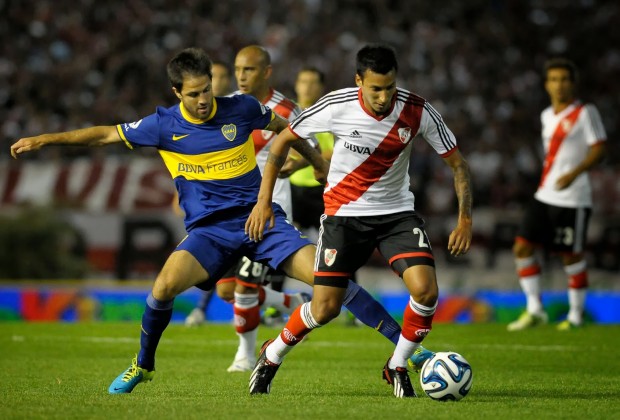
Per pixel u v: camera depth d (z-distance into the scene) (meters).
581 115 38.62
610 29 95.75
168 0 92.44
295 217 36.53
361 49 19.48
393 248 20.34
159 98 81.69
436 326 41.66
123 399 19.83
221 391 22.12
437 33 92.44
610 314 46.66
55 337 37.66
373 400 19.88
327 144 33.72
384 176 20.48
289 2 94.44
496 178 71.06
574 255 39.72
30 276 59.81
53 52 86.62
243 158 21.98
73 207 63.88
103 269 62.84
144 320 21.14
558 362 29.59
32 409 18.19
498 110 84.12
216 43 89.19
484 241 62.66
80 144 21.19
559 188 38.03
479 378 25.33
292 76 84.75
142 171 65.06
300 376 25.91
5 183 66.69
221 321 48.06
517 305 47.34
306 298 32.44
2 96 81.19
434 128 20.41
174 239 62.97
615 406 19.45
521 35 94.19
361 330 40.03
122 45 87.50
